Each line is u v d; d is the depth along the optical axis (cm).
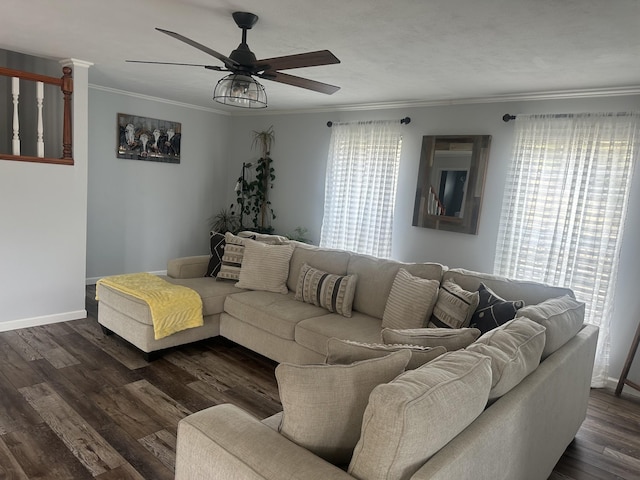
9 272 379
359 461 125
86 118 407
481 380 148
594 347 270
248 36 284
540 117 389
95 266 548
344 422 142
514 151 404
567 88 369
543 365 205
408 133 483
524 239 401
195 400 293
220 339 405
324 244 550
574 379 236
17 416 261
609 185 357
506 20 230
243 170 645
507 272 412
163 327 336
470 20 234
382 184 494
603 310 361
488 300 266
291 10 236
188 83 463
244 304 357
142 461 229
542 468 210
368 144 505
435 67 330
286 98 504
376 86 409
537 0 203
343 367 146
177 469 151
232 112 654
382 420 120
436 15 231
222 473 134
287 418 143
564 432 238
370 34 267
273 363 361
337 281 346
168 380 318
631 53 266
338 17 243
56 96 418
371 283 345
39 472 216
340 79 389
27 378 306
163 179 598
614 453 271
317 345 304
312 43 291
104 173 539
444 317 279
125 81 472
